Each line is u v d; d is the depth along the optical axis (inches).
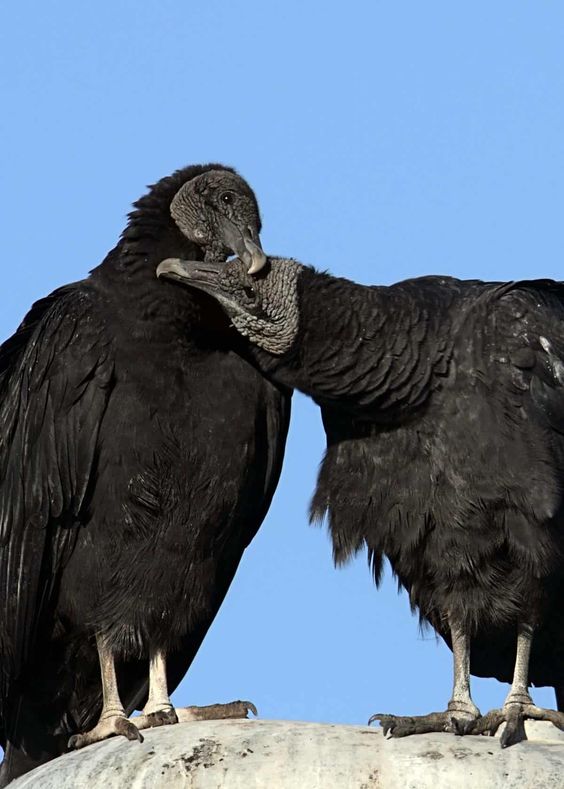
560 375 411.2
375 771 338.0
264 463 464.1
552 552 403.9
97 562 436.1
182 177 457.7
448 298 418.3
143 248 445.1
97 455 434.9
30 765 453.1
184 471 436.1
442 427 406.9
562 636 429.4
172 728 376.8
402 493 414.3
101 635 435.8
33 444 443.2
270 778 337.4
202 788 338.6
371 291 413.1
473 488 404.2
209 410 439.8
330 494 427.2
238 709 422.9
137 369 434.6
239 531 462.3
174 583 437.1
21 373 451.2
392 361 404.5
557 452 409.7
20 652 440.8
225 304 419.2
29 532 440.8
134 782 345.4
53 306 453.1
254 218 452.1
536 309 417.1
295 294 411.8
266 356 422.3
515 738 366.3
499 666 447.2
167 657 449.1
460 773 337.7
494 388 406.3
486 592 414.0
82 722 459.2
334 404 417.4
